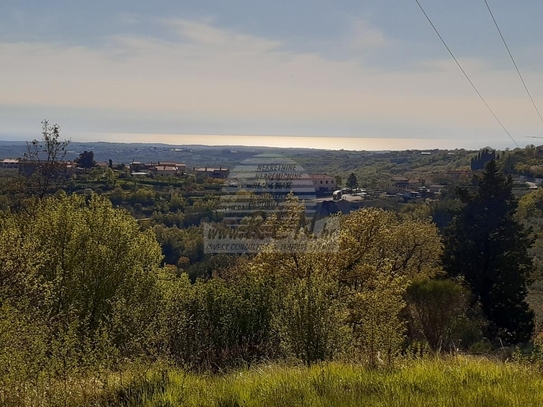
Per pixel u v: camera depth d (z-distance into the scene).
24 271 11.73
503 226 29.25
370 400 5.37
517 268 27.61
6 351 6.68
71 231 16.05
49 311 10.38
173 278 19.19
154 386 5.93
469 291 26.67
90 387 5.83
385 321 15.01
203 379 6.72
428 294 20.33
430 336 19.91
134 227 18.92
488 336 25.42
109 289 15.45
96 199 17.77
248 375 7.02
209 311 12.46
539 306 32.81
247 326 12.26
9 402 5.35
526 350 15.60
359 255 21.80
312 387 5.98
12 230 13.38
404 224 33.22
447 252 30.39
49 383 5.65
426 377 6.47
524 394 5.52
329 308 10.33
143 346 8.91
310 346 9.89
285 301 10.60
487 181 30.25
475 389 5.82
